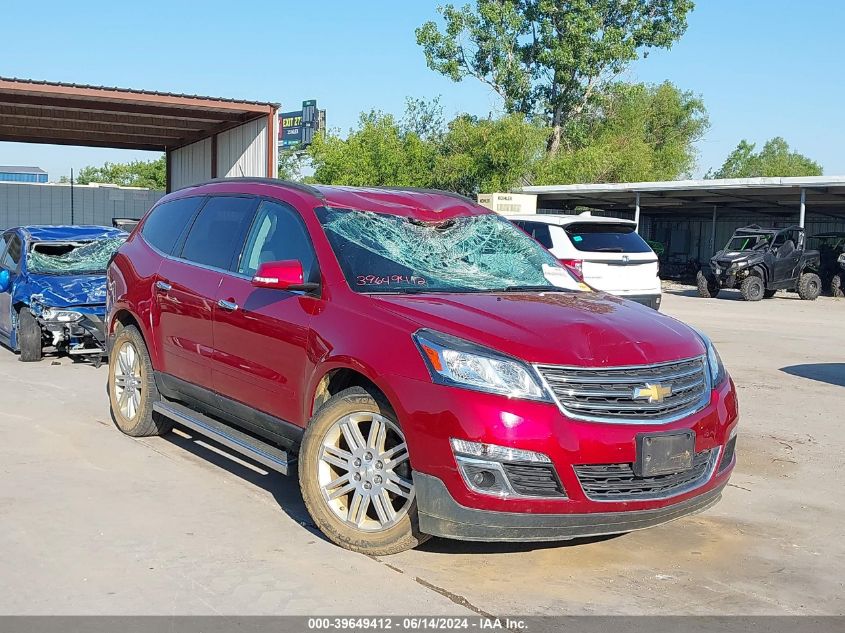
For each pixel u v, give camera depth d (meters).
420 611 3.64
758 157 85.12
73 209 39.97
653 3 48.38
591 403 3.93
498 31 46.47
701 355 4.50
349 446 4.29
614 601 3.85
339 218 5.06
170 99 18.52
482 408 3.81
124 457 5.87
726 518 5.14
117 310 6.52
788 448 6.86
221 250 5.61
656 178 53.38
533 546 4.51
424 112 47.75
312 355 4.52
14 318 9.92
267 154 19.73
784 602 3.92
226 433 5.32
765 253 24.38
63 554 4.13
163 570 3.98
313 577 3.96
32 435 6.39
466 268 5.15
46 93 17.78
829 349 12.85
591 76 47.66
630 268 12.36
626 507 3.94
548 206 38.69
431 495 3.91
